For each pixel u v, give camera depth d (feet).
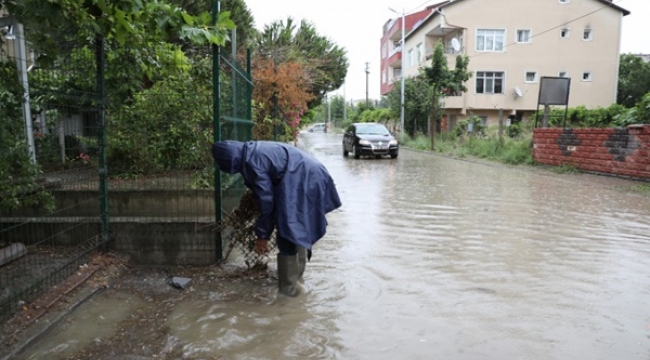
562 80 51.21
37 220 16.28
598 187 35.32
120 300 13.50
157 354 10.54
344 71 76.59
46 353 10.49
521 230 21.94
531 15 100.53
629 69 117.39
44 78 16.61
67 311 12.26
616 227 22.53
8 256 14.70
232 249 17.12
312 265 16.76
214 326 11.87
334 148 87.20
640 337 11.30
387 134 64.13
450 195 32.01
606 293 14.07
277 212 13.14
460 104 101.55
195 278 15.26
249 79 26.86
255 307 13.09
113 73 18.76
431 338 11.25
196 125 22.29
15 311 11.74
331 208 13.96
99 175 16.20
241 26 46.80
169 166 22.57
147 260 16.38
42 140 16.80
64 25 14.15
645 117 45.21
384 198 30.76
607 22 101.40
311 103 78.59
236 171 13.62
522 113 104.06
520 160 53.16
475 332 11.55
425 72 80.89
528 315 12.53
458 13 100.22
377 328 11.80
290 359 10.29
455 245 19.38
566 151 46.21
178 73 20.66
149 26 14.74
